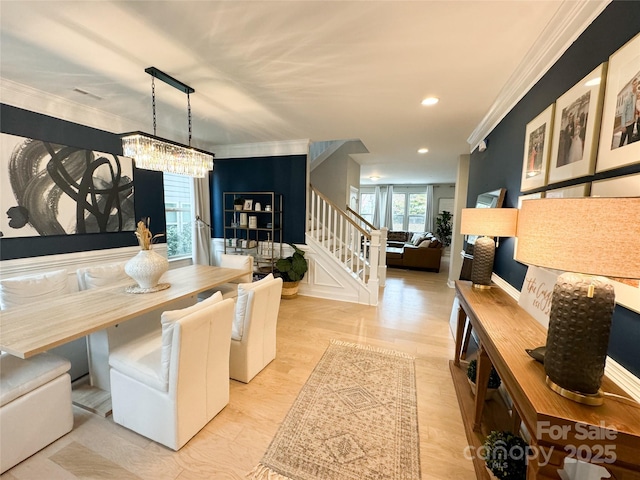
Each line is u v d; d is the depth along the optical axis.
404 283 5.77
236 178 4.86
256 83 2.34
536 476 0.89
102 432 1.73
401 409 1.98
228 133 3.97
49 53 1.91
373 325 3.47
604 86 1.23
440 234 9.38
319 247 4.50
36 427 1.55
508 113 2.51
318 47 1.81
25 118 2.52
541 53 1.73
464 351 2.63
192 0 1.40
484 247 2.19
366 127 3.55
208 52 1.88
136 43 1.79
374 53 1.87
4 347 1.33
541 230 0.93
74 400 1.97
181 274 2.94
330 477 1.47
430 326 3.46
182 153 2.47
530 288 1.78
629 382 1.07
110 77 2.26
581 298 0.90
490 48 1.79
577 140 1.42
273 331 2.57
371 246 4.21
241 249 4.93
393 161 6.05
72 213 2.90
